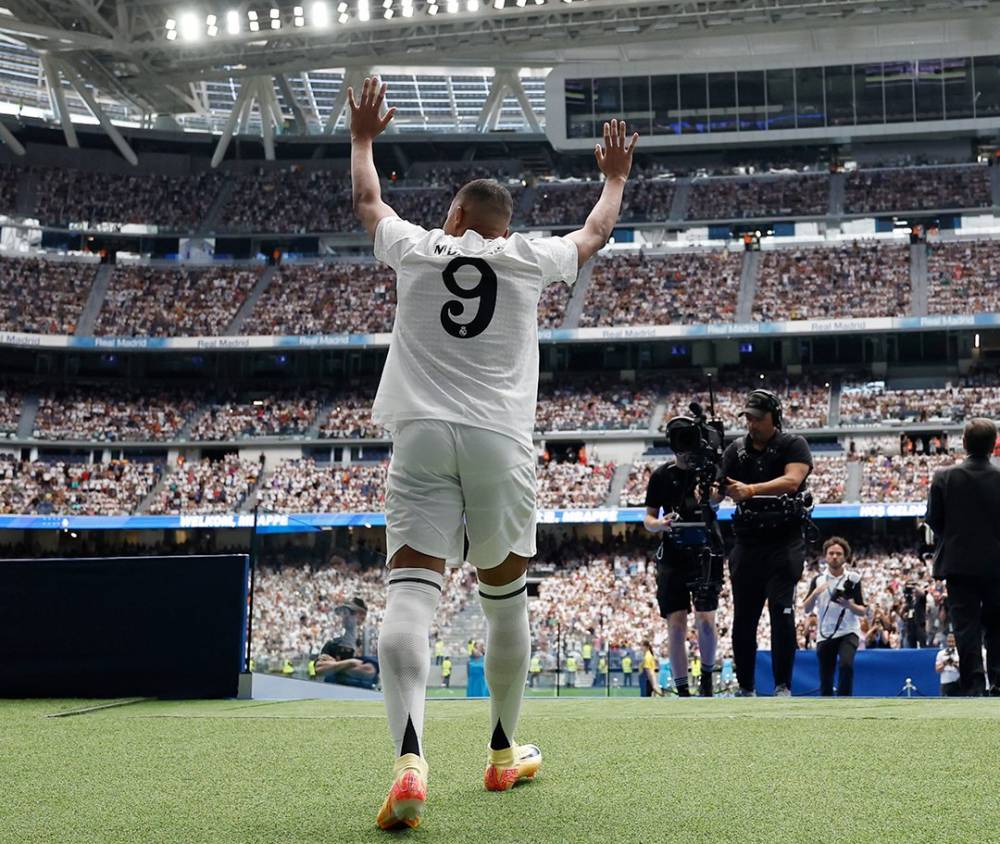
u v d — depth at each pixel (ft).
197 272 161.48
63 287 155.43
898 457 123.24
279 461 140.15
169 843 7.66
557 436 135.23
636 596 107.24
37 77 175.01
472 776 10.78
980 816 8.05
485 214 10.44
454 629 96.53
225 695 25.58
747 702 20.04
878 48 155.02
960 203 155.12
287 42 144.46
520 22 139.13
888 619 72.02
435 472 9.32
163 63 150.30
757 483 23.70
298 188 171.53
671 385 144.56
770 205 160.76
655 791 9.49
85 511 129.70
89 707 21.56
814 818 8.11
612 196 11.18
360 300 155.02
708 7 133.18
